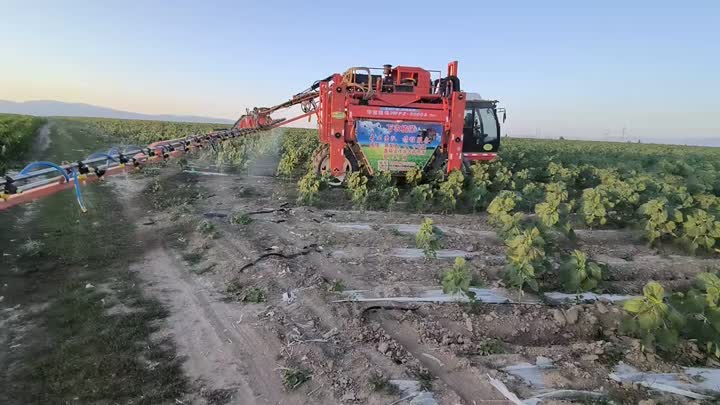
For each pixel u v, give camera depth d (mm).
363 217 10969
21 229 8852
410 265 7609
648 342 4801
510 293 6492
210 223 9375
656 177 15984
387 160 13664
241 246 8227
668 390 4316
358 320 5523
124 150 7930
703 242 8602
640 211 9328
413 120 13484
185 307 5930
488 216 11273
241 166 19547
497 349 5090
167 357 4734
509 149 29516
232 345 4992
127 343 4953
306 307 5906
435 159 14117
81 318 5484
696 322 4957
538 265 6395
